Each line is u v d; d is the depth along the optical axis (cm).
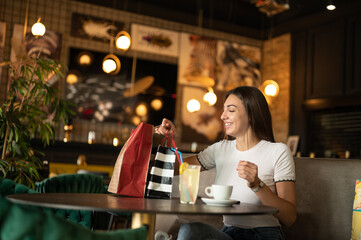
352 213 210
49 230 87
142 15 764
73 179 242
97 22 727
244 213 120
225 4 775
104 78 719
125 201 138
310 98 749
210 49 815
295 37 792
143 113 743
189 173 150
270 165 178
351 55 687
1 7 662
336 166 220
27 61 383
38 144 511
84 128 699
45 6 691
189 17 798
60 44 696
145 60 755
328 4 476
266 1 613
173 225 234
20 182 305
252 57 851
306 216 221
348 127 690
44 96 357
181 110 775
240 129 187
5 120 310
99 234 95
